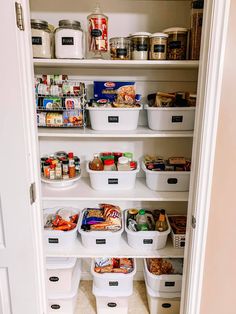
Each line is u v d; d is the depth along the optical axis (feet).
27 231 3.43
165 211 6.24
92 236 5.25
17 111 3.07
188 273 4.10
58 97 5.05
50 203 6.21
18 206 3.34
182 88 5.48
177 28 4.44
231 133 3.43
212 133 3.41
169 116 4.88
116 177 5.24
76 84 5.06
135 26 5.16
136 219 5.74
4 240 3.45
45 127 5.25
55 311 5.66
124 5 5.06
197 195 3.67
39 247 3.75
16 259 3.52
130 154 5.66
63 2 5.03
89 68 5.36
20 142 3.15
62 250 5.33
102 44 4.55
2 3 2.80
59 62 4.42
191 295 4.10
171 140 5.78
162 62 4.43
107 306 5.65
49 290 5.57
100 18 4.45
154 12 5.09
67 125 5.14
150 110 4.95
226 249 3.91
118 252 5.33
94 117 4.93
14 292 3.65
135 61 4.43
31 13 5.07
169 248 5.46
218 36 3.10
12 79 2.99
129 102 5.05
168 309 5.66
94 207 6.24
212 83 3.25
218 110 3.34
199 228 3.78
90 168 5.31
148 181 5.37
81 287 6.59
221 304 4.18
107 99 5.21
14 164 3.21
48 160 5.51
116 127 4.99
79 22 4.63
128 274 5.46
